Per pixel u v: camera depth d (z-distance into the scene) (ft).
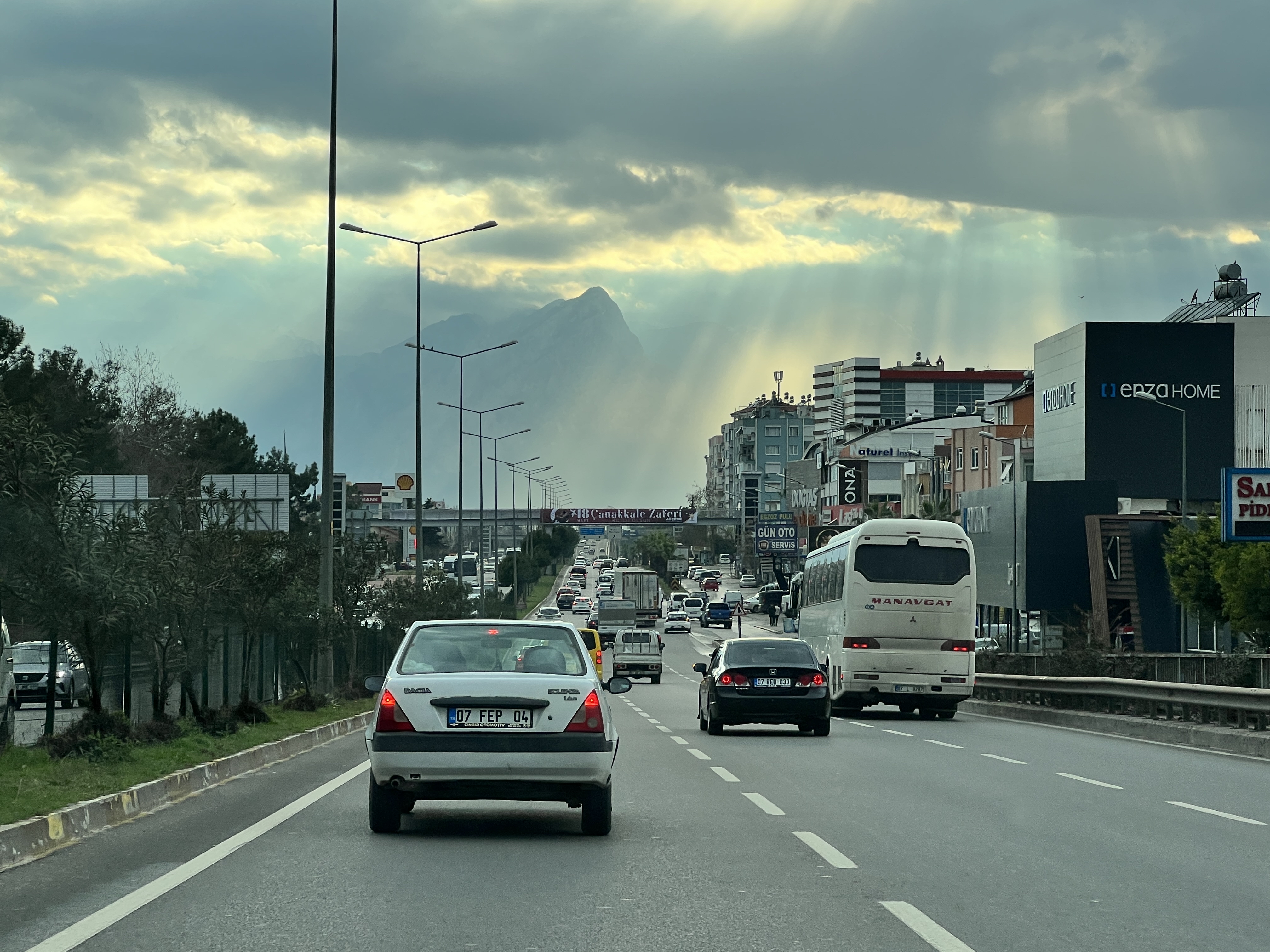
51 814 36.40
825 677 82.79
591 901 27.84
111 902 27.45
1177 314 302.45
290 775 56.90
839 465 460.96
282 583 81.82
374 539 121.29
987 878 31.19
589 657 38.70
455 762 35.83
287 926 25.18
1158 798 48.55
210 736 67.10
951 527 103.71
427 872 31.24
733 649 85.10
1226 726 78.43
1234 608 164.96
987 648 189.26
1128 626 219.41
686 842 36.58
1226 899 28.86
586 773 36.17
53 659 58.03
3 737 62.59
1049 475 264.52
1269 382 248.32
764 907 27.48
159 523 66.44
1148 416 247.70
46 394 204.74
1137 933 25.27
